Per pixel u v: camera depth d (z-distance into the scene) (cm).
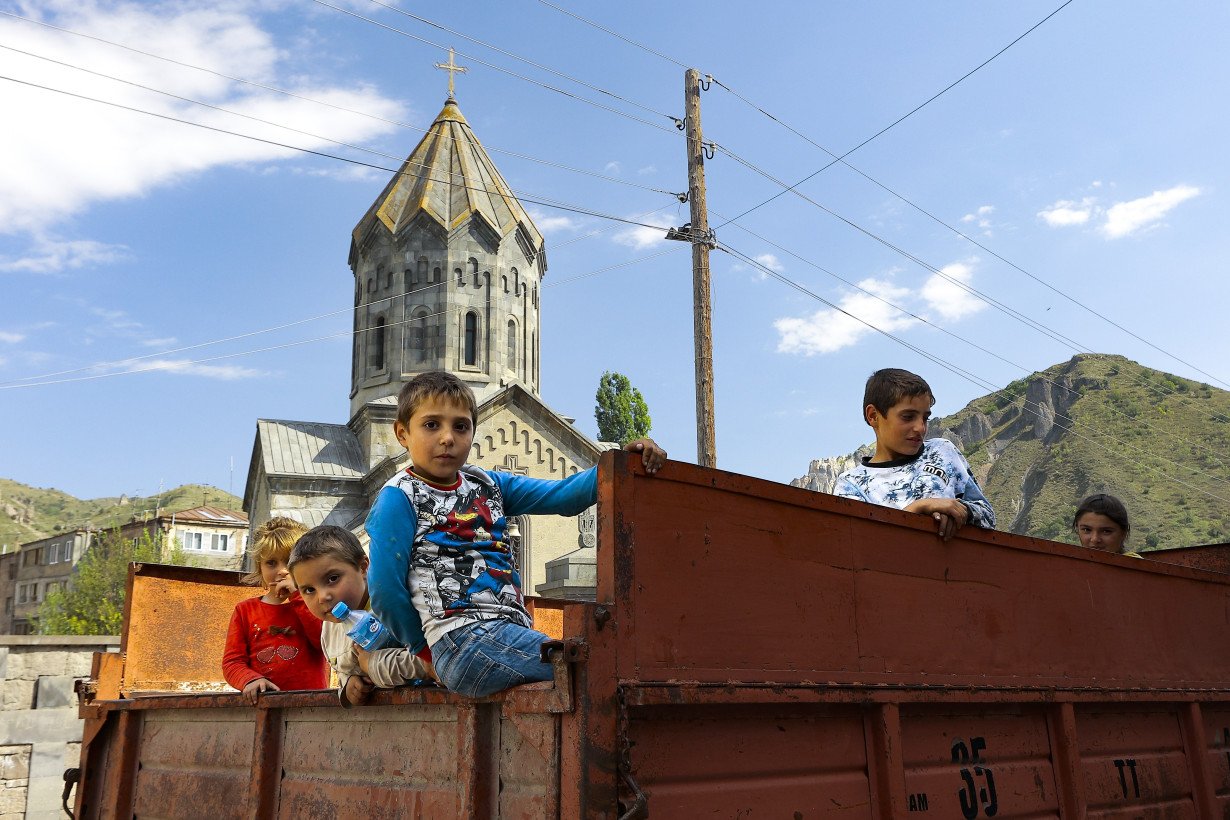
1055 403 14312
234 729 385
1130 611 449
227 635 529
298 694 345
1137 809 419
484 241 3528
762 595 287
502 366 3450
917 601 341
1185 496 10069
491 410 3212
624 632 247
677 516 270
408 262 3491
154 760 432
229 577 577
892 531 340
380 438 3306
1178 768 453
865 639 317
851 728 307
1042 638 392
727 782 267
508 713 259
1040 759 379
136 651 523
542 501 344
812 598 303
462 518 314
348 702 316
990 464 13725
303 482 3212
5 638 1177
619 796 233
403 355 3409
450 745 282
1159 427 12350
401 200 3603
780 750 283
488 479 342
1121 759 420
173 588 550
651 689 245
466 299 3456
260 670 493
